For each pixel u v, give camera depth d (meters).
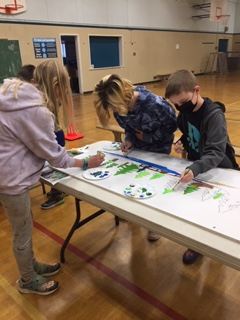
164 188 1.18
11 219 1.26
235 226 0.89
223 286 1.51
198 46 13.07
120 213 1.07
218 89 8.41
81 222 1.76
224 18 12.32
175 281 1.55
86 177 1.32
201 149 1.42
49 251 1.83
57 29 7.64
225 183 1.20
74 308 1.41
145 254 1.77
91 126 4.89
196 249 0.87
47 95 1.33
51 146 1.14
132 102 1.50
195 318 1.33
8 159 1.09
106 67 9.34
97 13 8.51
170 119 1.59
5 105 1.03
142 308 1.40
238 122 4.75
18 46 6.88
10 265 1.72
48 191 2.63
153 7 10.27
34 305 1.44
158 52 11.08
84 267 1.68
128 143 1.69
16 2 6.61
